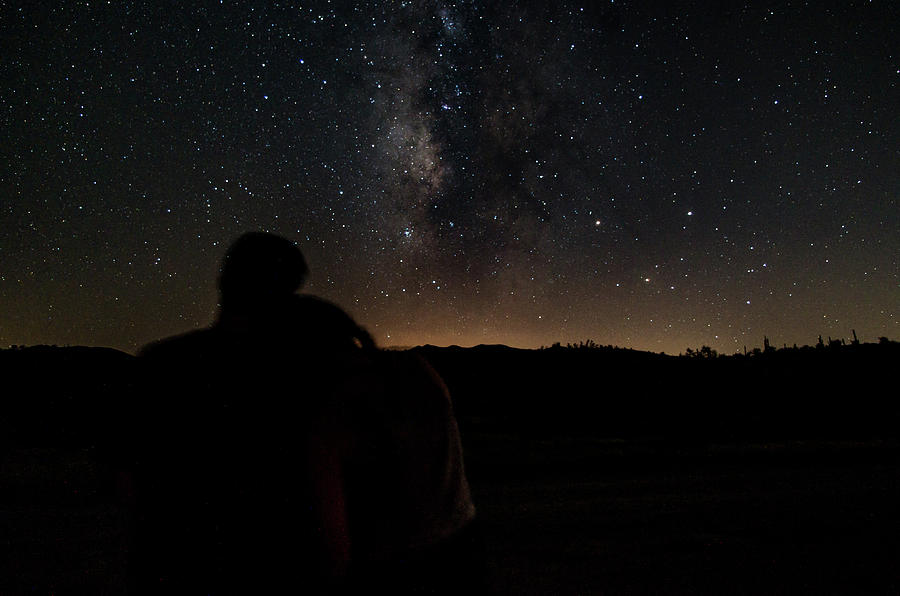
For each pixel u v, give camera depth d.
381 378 1.20
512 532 5.58
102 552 4.82
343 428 1.14
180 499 1.14
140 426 1.19
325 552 1.09
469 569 1.23
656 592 3.98
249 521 1.11
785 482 8.68
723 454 11.58
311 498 1.10
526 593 3.95
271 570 1.09
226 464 1.13
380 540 1.14
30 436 10.90
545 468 10.11
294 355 1.20
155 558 1.15
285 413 1.13
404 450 1.18
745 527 5.75
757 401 20.02
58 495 7.15
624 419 17.30
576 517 6.24
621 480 9.02
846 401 19.23
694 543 5.17
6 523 5.86
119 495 1.24
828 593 3.96
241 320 1.27
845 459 11.25
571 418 17.36
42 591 3.90
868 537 5.33
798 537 5.36
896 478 8.93
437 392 1.29
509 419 17.39
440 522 1.19
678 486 8.35
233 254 1.31
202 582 1.10
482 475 9.50
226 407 1.15
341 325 1.30
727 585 4.11
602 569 4.45
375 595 1.12
